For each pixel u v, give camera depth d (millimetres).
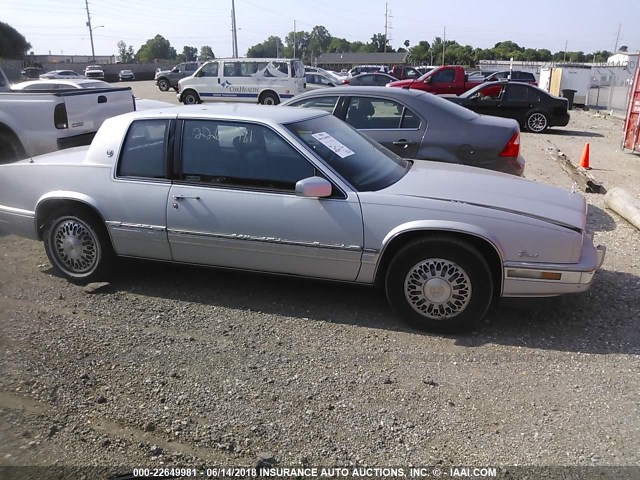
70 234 5000
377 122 6906
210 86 24094
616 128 19719
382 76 27688
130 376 3580
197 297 4809
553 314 4523
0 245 6230
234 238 4461
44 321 4328
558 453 2936
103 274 5016
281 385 3502
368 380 3570
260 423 3133
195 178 4574
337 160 4430
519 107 18125
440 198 4176
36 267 5516
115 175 4773
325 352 3916
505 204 4168
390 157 5090
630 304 4727
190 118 4645
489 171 5227
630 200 7547
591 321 4410
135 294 4863
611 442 3021
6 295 4820
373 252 4172
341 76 40594
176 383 3510
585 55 101625
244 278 5188
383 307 4633
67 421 3123
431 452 2934
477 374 3664
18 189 5086
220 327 4273
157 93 34094
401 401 3357
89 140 8117
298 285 5039
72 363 3721
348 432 3072
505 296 4125
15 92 7695
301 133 4504
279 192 4352
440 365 3768
